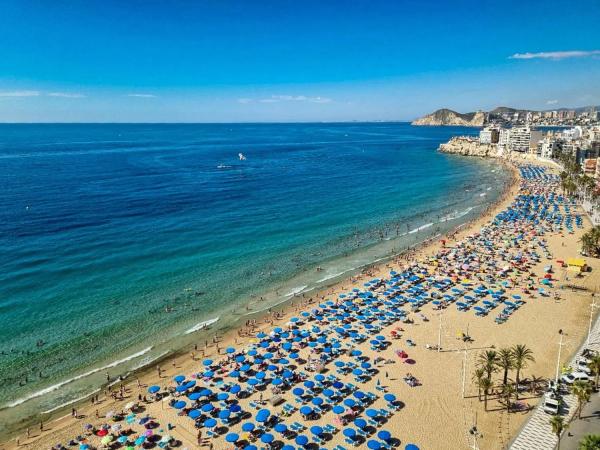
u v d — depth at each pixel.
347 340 67.25
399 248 111.31
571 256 101.69
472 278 89.81
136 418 49.94
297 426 48.47
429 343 65.69
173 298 80.94
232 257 102.56
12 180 191.38
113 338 67.19
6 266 91.94
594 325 69.00
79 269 91.88
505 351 53.62
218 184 195.00
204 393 52.69
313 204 159.38
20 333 67.25
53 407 52.22
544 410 48.59
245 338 68.44
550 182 198.62
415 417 49.38
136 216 134.75
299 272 94.88
